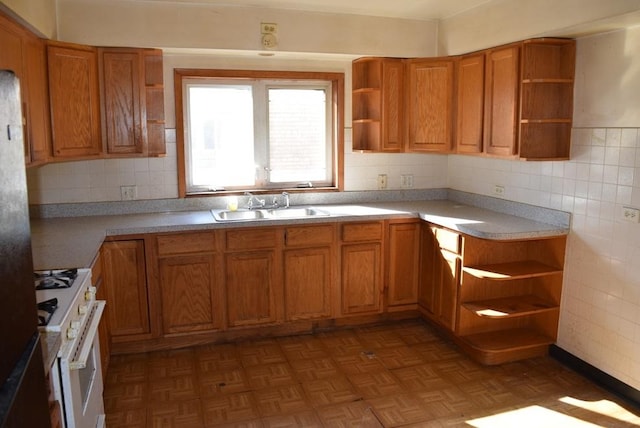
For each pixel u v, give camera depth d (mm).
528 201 3611
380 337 3814
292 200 4223
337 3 3574
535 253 3568
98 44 3395
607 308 3021
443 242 3645
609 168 2963
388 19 3955
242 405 2885
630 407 2854
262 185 4215
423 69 3975
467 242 3430
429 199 4559
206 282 3551
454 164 4488
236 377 3209
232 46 3613
